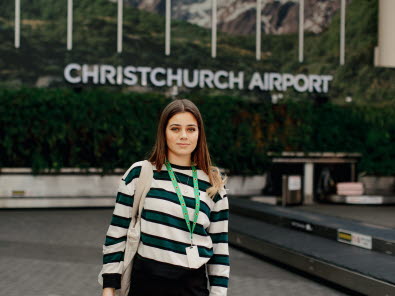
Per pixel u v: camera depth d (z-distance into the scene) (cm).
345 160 1516
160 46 1638
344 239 734
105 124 1306
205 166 254
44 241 853
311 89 1731
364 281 537
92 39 1584
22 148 1271
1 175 1270
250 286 609
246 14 1703
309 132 1486
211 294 253
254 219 971
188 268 241
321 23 1742
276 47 1722
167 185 248
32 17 1539
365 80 1750
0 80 1516
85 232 947
